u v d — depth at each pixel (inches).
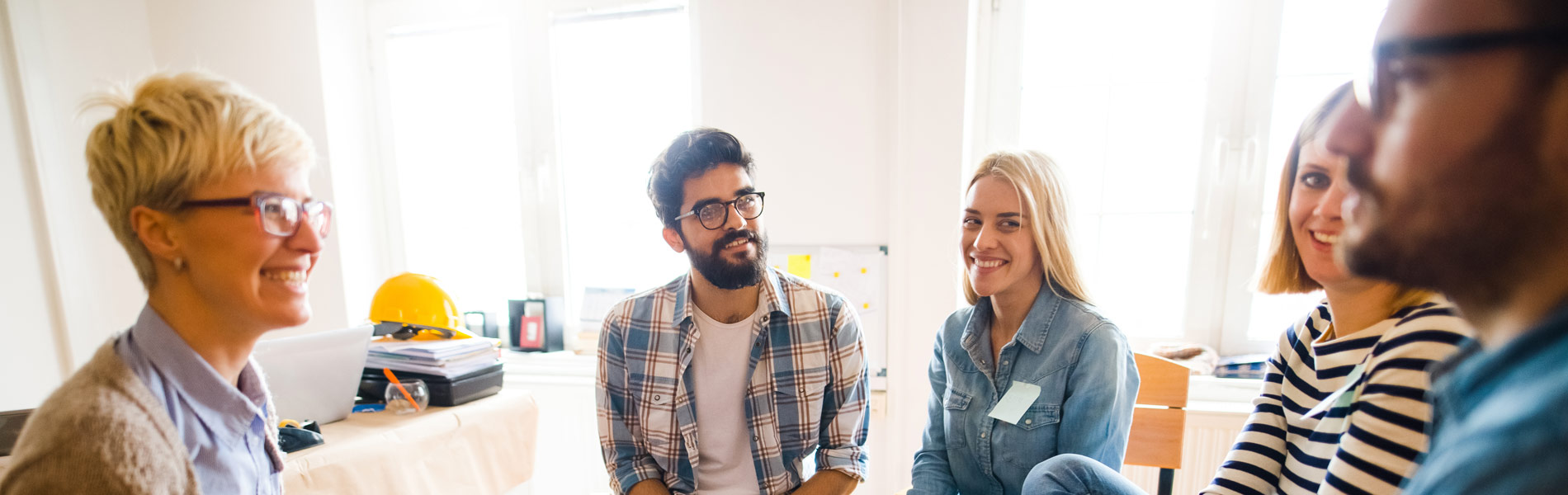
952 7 63.3
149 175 19.8
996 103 72.2
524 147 84.0
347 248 83.4
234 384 25.7
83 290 72.3
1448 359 10.0
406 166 88.6
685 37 77.8
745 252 40.3
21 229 67.1
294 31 78.0
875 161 67.9
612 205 84.1
